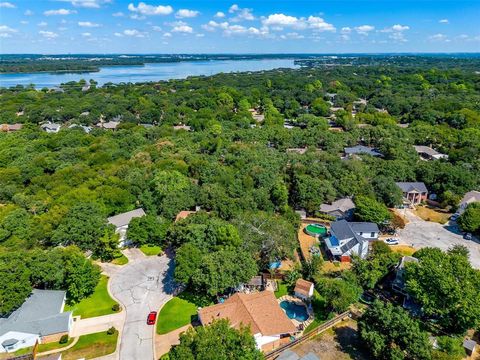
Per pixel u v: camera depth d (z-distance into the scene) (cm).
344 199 8138
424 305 4512
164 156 10019
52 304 4900
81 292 5184
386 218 7262
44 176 8906
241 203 7344
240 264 5188
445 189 8600
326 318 4928
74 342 4512
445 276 4447
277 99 19938
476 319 4253
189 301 5294
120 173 8800
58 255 5412
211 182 8456
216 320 4162
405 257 5522
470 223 7100
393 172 9012
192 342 3619
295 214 7538
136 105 18912
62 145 11819
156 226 6681
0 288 4566
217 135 12356
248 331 3753
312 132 12394
